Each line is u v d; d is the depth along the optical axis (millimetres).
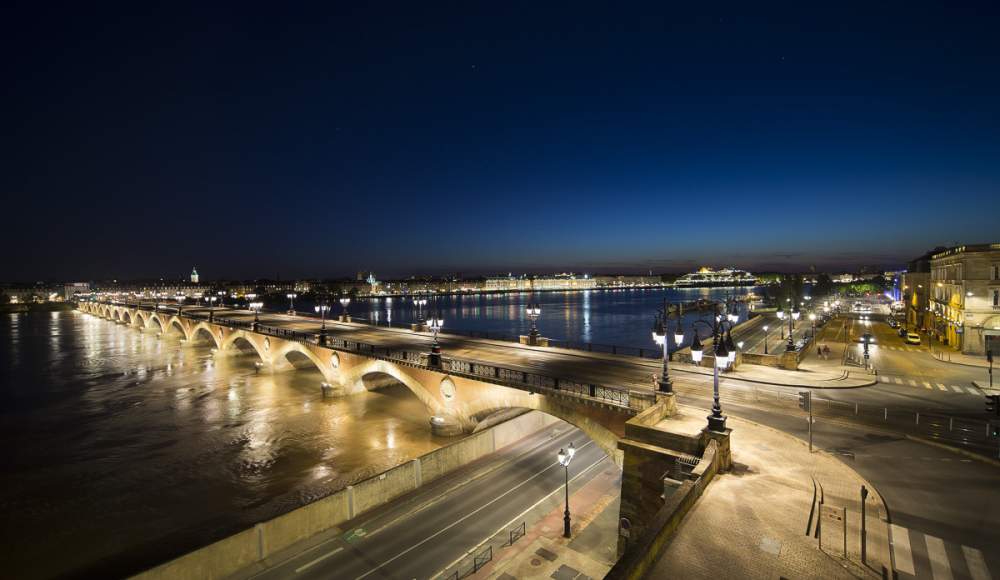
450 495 34062
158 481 40375
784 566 13227
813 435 24781
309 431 50594
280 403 61000
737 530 15016
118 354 103688
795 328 80125
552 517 31016
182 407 61125
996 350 48688
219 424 54031
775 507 16500
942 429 25781
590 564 25766
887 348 54719
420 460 35406
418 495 33938
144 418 57125
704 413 26312
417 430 49812
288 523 28234
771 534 14797
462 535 29266
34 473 42281
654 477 21328
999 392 33969
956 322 52719
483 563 26375
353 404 58906
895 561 14523
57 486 39812
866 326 80375
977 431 25469
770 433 24406
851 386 35000
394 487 33625
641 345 106500
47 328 167125
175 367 86812
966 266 49844
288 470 41812
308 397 63125
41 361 96625
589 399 28844
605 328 153125
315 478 40125
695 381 36156
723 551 13891
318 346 62312
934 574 13984
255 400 62938
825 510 16688
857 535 15359
